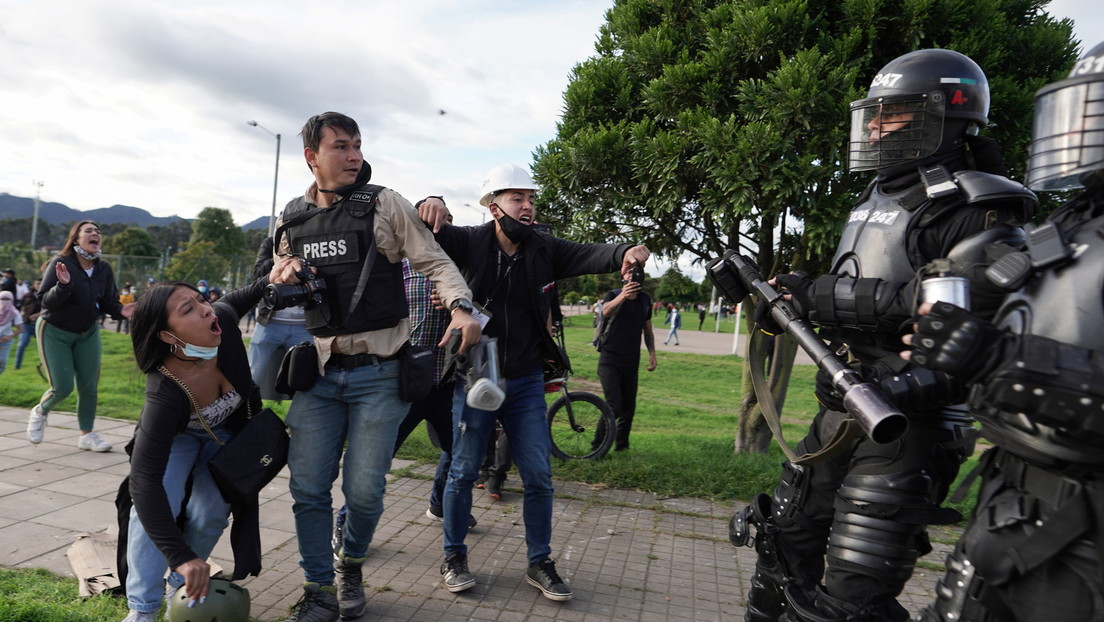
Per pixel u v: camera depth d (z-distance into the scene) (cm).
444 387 397
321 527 300
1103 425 132
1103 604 143
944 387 189
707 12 539
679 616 330
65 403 712
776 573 261
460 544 348
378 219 296
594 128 579
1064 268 149
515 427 346
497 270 342
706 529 449
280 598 326
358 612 312
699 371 1872
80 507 420
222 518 281
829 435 237
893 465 213
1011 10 516
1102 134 143
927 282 172
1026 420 150
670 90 528
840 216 472
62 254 518
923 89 216
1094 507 145
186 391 265
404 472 531
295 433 302
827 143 482
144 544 267
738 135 483
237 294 307
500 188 340
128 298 2002
